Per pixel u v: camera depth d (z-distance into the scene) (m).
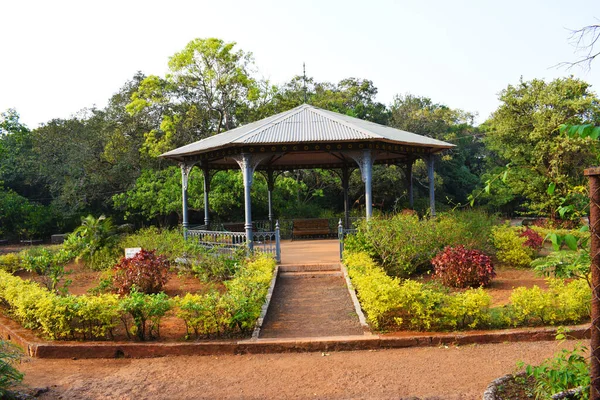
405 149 14.34
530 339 6.64
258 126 14.35
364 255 11.12
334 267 11.94
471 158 46.75
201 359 6.43
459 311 6.93
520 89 23.91
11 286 8.74
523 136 23.06
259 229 19.91
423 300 7.11
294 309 8.87
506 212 37.66
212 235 14.02
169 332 7.36
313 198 32.50
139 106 29.09
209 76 29.81
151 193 24.20
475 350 6.36
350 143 13.16
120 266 10.70
